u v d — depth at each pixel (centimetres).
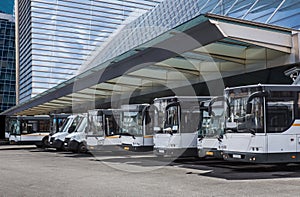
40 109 3897
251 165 1478
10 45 6488
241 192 830
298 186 912
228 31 1280
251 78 1755
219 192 834
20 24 6531
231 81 1883
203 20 1259
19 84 6341
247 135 1170
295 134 1171
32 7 5731
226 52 1612
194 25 1310
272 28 1382
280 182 985
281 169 1323
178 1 2903
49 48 5706
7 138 3097
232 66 1831
